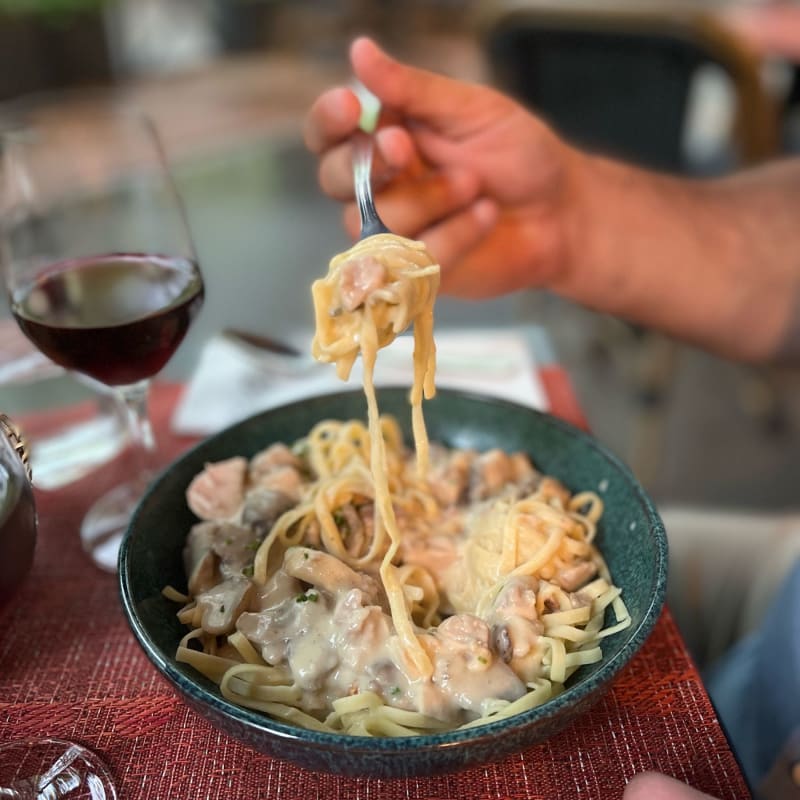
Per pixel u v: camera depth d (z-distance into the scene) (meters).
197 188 4.21
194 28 6.58
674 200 1.43
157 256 1.00
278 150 4.61
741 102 2.60
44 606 0.90
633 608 0.74
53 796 0.68
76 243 1.17
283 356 1.36
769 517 1.46
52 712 0.77
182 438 1.19
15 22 4.89
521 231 1.26
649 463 2.67
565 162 1.23
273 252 3.68
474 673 0.71
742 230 1.47
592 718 0.75
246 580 0.80
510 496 0.92
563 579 0.82
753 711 1.14
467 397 1.03
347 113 0.99
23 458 0.69
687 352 3.23
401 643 0.73
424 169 1.17
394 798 0.68
